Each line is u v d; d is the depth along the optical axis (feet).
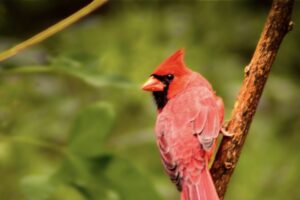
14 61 28.30
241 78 41.83
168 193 36.32
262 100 41.91
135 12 44.29
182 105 20.86
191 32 43.34
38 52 29.48
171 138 20.11
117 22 43.83
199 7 44.19
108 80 19.20
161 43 42.73
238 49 43.47
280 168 39.55
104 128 19.03
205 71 41.88
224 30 43.65
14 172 35.22
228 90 40.86
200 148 19.62
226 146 17.66
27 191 18.45
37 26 45.14
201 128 19.94
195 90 21.47
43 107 36.70
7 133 23.41
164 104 22.35
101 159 18.93
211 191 17.74
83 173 18.94
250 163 39.63
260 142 40.40
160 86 22.20
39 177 18.79
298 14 44.32
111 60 40.96
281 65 43.60
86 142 19.01
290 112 41.55
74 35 43.16
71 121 37.40
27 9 44.91
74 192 33.65
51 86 37.83
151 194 18.97
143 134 37.70
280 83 42.42
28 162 35.42
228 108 40.01
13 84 23.59
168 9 44.32
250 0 44.86
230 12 44.29
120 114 39.04
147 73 40.70
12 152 35.24
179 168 19.53
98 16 44.83
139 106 39.34
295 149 40.24
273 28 16.98
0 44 41.63
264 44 17.15
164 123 20.59
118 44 42.32
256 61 17.25
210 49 42.86
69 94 38.55
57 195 33.40
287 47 43.65
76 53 19.19
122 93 39.19
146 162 37.83
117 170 18.93
